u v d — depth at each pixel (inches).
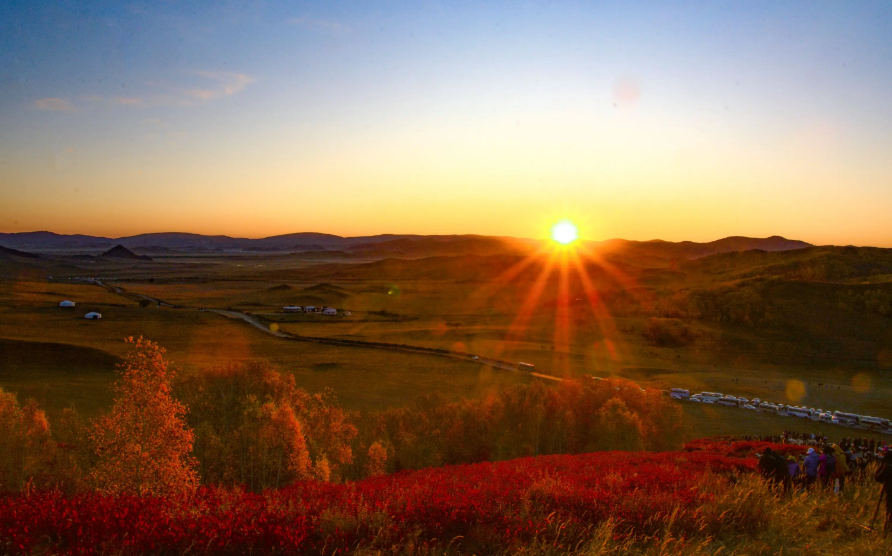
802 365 4202.8
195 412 1428.4
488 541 463.8
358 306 7819.9
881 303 5142.7
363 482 783.7
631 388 2087.8
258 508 514.3
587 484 653.3
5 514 466.6
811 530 510.3
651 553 444.8
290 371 3341.5
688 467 866.1
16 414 1102.4
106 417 808.3
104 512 489.1
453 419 1856.5
